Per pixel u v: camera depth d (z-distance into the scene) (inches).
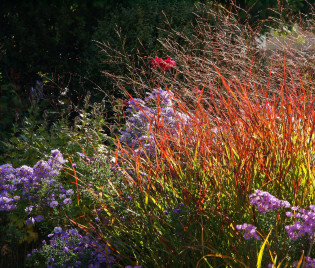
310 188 107.7
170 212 109.5
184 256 99.7
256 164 118.3
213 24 264.5
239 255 94.0
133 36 263.6
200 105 134.3
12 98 225.8
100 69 256.7
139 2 290.7
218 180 112.4
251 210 104.7
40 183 126.8
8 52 253.1
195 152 119.5
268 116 130.3
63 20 262.1
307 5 359.6
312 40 180.5
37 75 261.9
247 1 362.0
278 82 166.7
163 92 166.1
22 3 252.2
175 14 277.9
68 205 125.6
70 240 113.0
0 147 184.9
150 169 122.3
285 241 93.3
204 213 105.3
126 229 113.2
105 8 281.6
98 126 174.2
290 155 116.5
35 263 110.1
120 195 120.9
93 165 130.6
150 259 106.0
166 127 141.6
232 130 126.7
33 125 171.5
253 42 182.4
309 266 84.5
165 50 258.4
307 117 125.5
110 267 105.4
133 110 169.5
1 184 125.0
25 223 126.4
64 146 166.1
